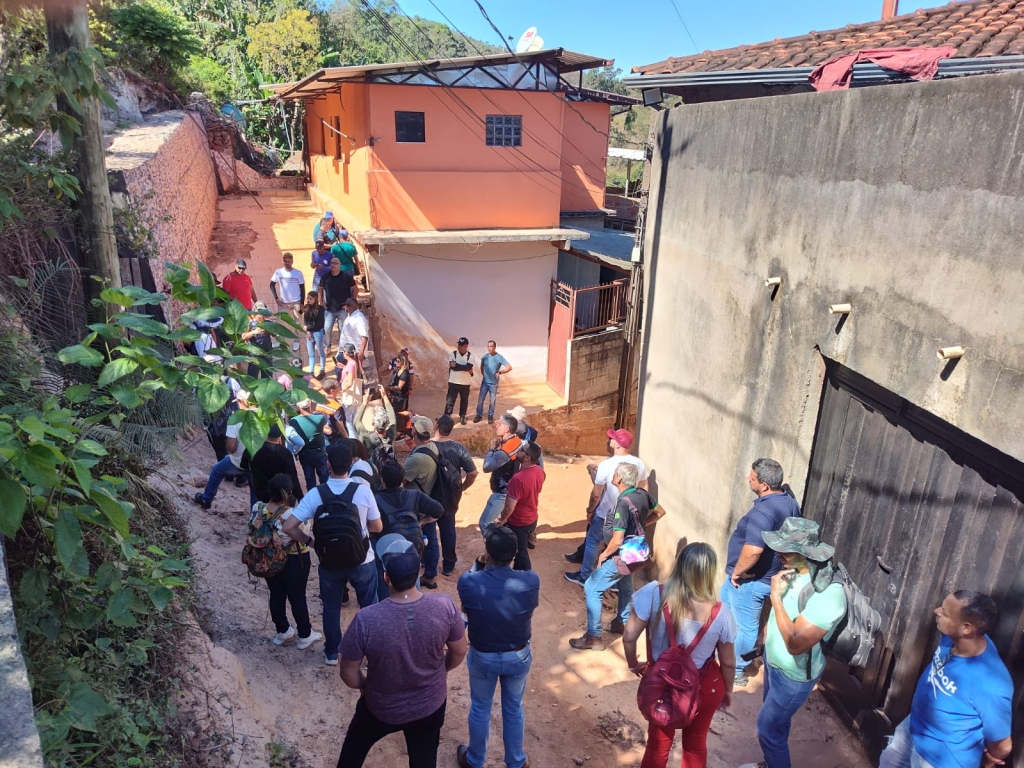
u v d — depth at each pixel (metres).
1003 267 3.28
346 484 4.78
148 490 4.47
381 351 14.63
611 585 5.87
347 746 3.65
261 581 6.16
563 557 7.92
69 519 2.52
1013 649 3.44
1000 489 3.52
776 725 4.14
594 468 7.31
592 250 15.65
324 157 19.61
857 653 3.79
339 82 13.55
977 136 3.42
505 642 4.02
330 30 36.25
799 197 4.92
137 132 13.72
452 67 13.17
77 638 3.04
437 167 13.89
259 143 32.06
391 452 7.14
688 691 3.66
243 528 6.89
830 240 4.60
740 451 5.77
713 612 3.73
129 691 3.17
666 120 7.09
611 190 26.09
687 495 6.71
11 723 1.80
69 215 5.27
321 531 4.61
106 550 3.39
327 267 11.70
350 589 6.27
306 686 4.84
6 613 2.18
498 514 6.84
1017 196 3.20
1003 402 3.28
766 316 5.37
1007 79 3.24
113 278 5.64
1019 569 3.41
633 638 3.90
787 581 4.03
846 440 4.75
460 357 12.45
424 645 3.40
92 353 2.81
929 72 5.26
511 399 14.87
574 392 14.59
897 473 4.28
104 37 15.00
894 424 4.30
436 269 14.60
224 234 18.02
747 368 5.66
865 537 4.57
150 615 3.55
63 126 4.76
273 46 32.69
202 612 4.85
